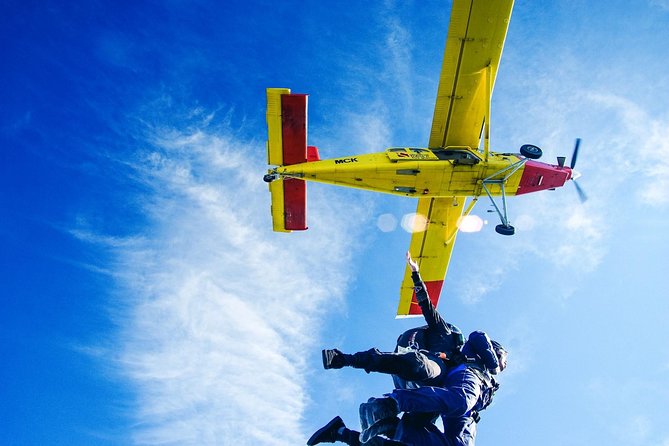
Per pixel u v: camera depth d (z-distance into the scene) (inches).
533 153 484.1
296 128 516.1
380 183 527.8
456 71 526.0
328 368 115.1
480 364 137.0
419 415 127.1
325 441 123.0
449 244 660.1
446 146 568.7
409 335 152.2
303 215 582.2
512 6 491.5
